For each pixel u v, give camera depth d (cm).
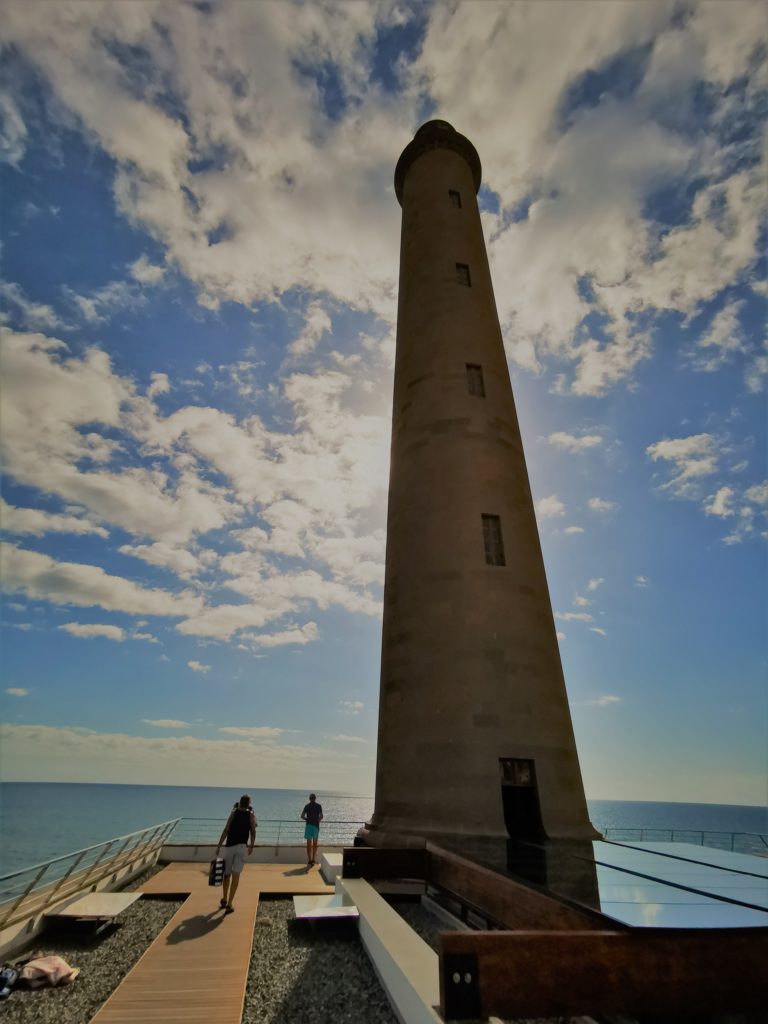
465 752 1248
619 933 475
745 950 476
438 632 1401
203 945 928
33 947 961
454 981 441
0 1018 711
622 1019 523
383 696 1505
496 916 752
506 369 1898
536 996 442
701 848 1039
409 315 1994
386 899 1140
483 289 2005
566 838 1178
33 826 10344
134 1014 684
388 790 1350
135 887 1390
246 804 1236
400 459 1750
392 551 1648
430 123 2439
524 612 1422
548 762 1265
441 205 2170
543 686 1354
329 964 873
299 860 1789
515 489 1612
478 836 1154
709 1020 478
